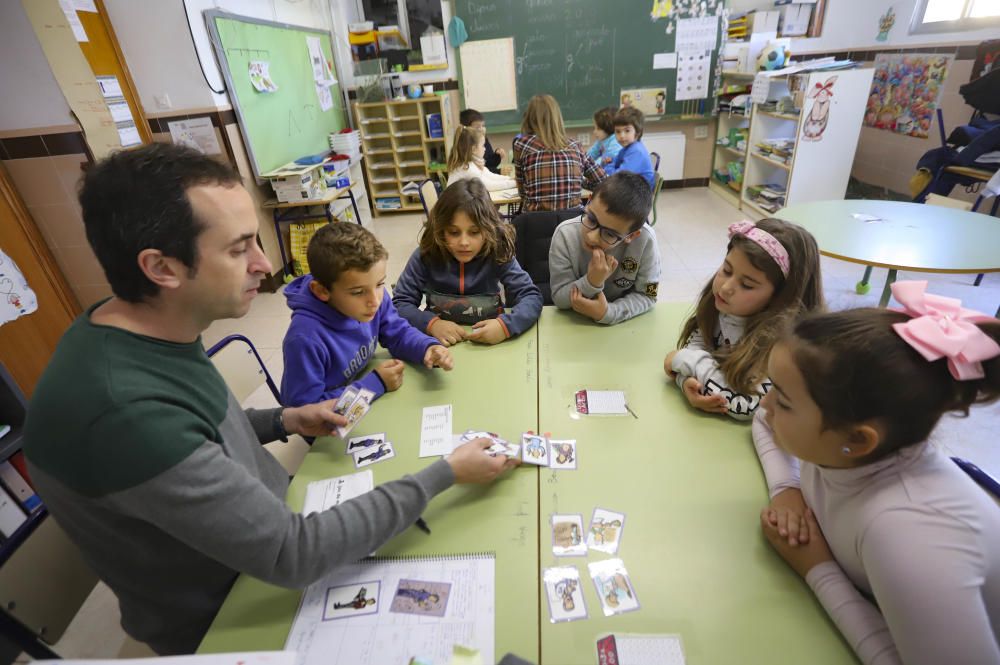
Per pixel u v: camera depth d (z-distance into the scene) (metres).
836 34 5.09
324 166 4.30
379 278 1.28
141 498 0.64
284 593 0.79
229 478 0.69
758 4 5.21
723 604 0.75
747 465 1.00
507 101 5.61
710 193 5.79
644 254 1.62
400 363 1.33
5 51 2.71
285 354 1.31
